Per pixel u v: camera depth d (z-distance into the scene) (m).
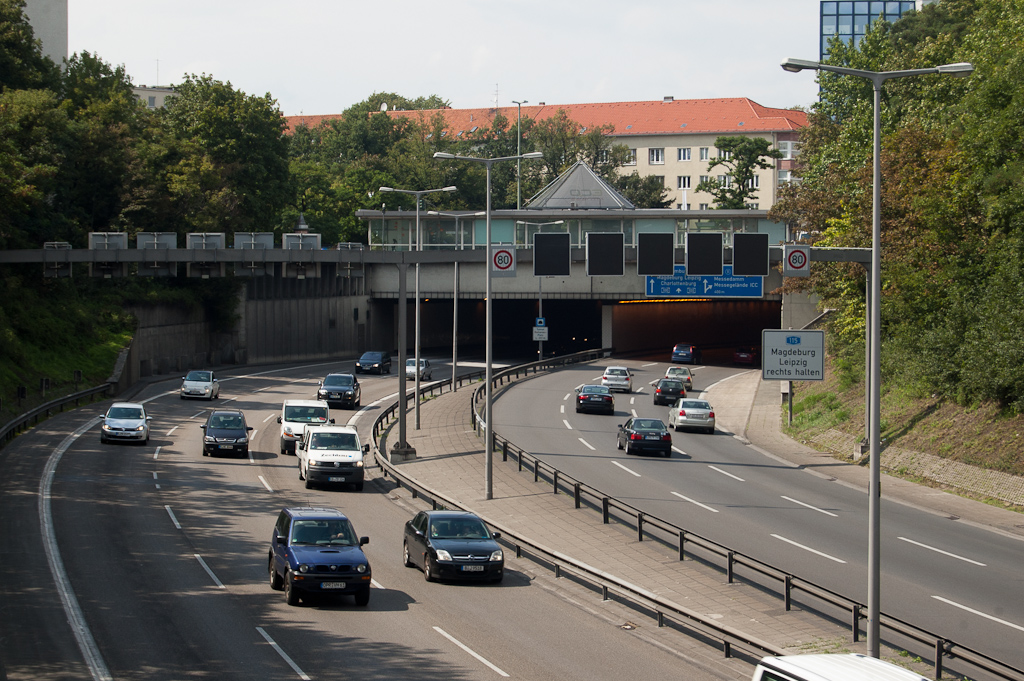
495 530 25.72
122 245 39.12
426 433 45.69
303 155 141.25
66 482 32.53
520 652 16.64
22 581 20.47
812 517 28.86
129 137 70.69
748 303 113.25
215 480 34.62
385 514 29.98
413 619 18.75
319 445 34.59
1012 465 31.44
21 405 46.94
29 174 53.25
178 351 71.38
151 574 21.67
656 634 18.12
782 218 60.97
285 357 81.19
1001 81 36.94
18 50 64.75
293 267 38.59
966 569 22.92
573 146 130.62
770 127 138.62
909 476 35.25
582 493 32.34
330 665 15.58
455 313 61.41
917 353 42.09
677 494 32.19
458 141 137.50
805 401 51.78
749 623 18.38
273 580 20.95
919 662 16.09
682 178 142.62
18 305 54.84
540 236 33.91
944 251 42.22
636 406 56.91
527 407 54.81
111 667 15.12
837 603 17.58
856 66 72.00
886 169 45.81
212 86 80.25
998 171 36.50
